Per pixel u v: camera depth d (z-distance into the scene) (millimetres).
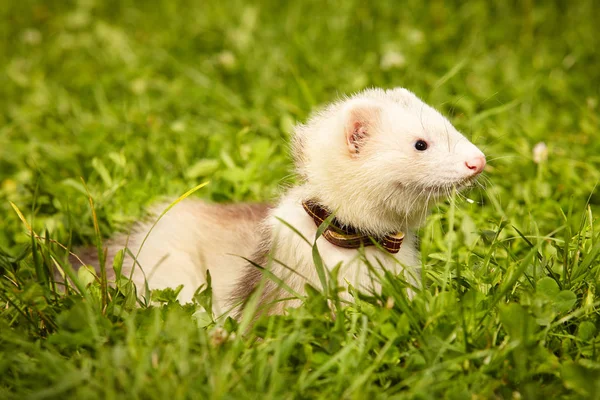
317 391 3967
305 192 4988
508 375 3977
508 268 4750
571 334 4477
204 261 5484
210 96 9016
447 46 10453
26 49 11781
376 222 4895
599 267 4820
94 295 4660
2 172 7879
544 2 11586
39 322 4578
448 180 4797
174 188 6668
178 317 4258
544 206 6242
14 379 4055
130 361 3928
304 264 4746
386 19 11117
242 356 4141
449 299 4359
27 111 9312
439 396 3906
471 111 7758
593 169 6773
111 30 11492
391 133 4875
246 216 5867
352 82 8891
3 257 5324
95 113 9289
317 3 11484
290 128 7504
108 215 6176
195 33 11039
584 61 10055
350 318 4438
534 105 8703
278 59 9773
